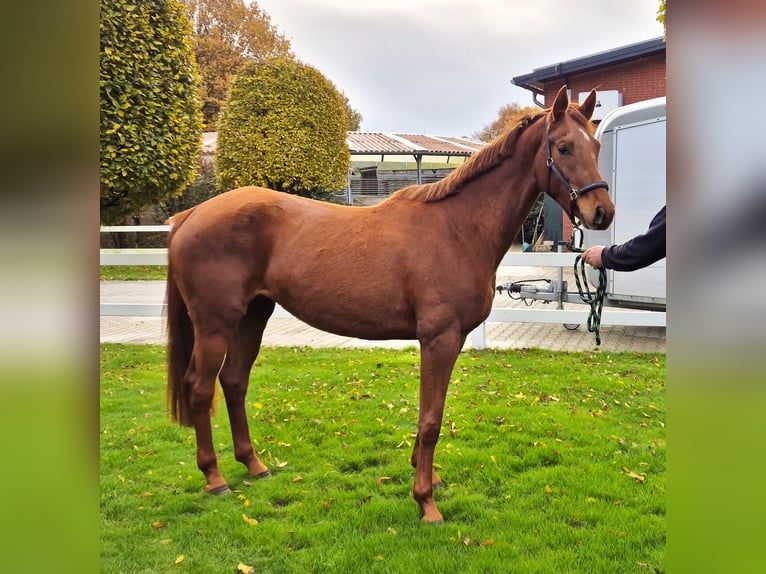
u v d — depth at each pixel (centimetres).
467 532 246
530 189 248
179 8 682
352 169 2295
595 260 253
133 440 351
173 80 680
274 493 283
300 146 1277
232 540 243
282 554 232
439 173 2200
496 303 866
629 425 365
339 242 255
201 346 269
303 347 625
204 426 278
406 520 256
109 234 1545
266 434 360
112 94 614
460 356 555
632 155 634
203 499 278
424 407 248
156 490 288
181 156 720
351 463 316
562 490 281
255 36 2300
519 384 454
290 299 264
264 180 1301
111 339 688
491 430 359
